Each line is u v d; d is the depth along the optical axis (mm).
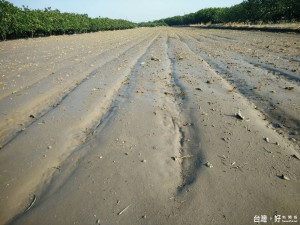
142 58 9516
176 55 10000
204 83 5574
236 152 2744
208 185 2227
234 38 15719
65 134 3316
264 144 2885
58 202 2092
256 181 2258
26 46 14422
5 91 5242
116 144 3008
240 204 1992
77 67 7684
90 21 32312
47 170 2555
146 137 3168
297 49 9117
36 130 3436
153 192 2168
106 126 3537
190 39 18031
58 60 9133
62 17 24781
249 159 2604
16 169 2580
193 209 1956
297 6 18984
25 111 4188
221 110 3936
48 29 22016
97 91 5148
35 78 6320
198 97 4598
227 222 1826
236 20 30922
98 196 2139
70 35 25688
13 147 3006
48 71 7137
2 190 2268
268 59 7773
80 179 2379
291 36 13523
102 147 2951
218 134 3172
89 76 6555
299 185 2195
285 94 4484
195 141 3055
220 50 10758
